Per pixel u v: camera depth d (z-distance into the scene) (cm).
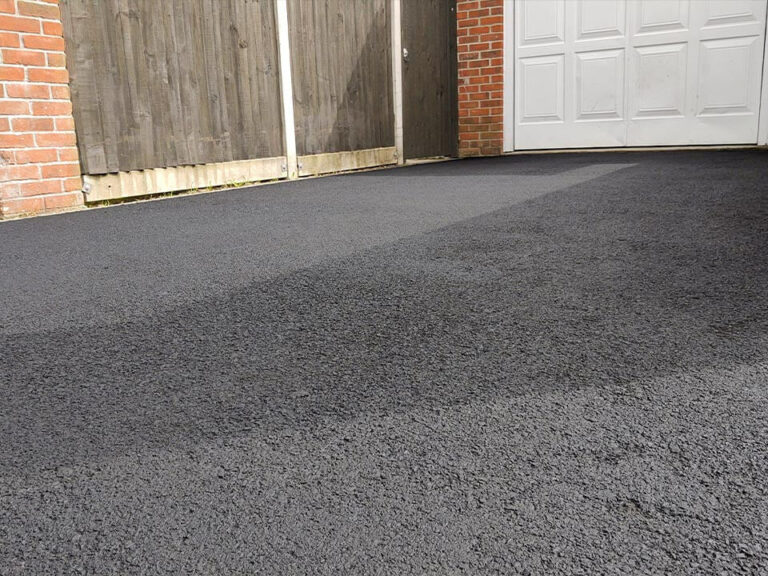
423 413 102
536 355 124
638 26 595
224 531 75
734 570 66
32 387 117
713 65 573
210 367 124
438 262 200
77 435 99
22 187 330
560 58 634
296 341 136
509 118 668
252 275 193
